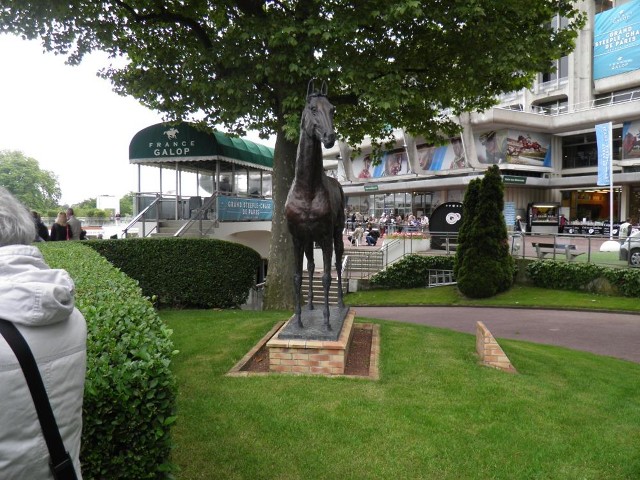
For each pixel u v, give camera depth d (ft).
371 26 33.83
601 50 120.26
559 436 14.58
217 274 38.88
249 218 57.31
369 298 58.70
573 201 127.85
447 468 12.63
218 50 33.27
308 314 23.72
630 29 114.01
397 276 63.21
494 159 122.52
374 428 14.48
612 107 110.32
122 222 108.06
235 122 39.65
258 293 47.78
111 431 8.05
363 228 108.47
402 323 32.04
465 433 14.40
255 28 31.60
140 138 48.60
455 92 41.88
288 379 18.37
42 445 4.78
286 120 33.65
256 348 22.63
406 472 12.39
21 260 5.15
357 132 47.34
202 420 14.78
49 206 205.98
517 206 127.13
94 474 8.08
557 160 130.00
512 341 30.42
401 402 16.40
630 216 113.91
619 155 118.21
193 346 23.40
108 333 9.32
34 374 4.70
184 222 49.65
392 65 35.01
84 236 50.08
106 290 13.79
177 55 38.09
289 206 20.27
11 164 196.24
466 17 32.19
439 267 62.69
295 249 20.95
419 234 70.74
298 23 31.58
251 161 55.83
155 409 8.29
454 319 44.65
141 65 40.34
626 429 15.39
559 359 24.49
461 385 18.19
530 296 52.80
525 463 13.01
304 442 13.62
